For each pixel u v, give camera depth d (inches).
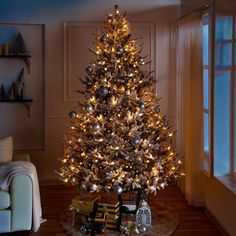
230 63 145.9
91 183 142.5
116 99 144.2
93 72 153.0
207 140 172.6
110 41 150.3
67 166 152.3
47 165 206.5
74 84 204.2
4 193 133.9
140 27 204.7
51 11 199.9
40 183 205.5
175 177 149.3
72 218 152.1
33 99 206.4
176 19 201.8
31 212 136.3
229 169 151.2
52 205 171.0
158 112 154.5
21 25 202.1
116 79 146.9
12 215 134.6
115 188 136.1
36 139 208.5
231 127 149.5
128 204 154.6
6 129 206.4
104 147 143.0
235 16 140.5
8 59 203.6
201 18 159.5
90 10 201.5
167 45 205.8
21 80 203.6
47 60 201.8
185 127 174.9
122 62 148.6
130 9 203.2
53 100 203.9
